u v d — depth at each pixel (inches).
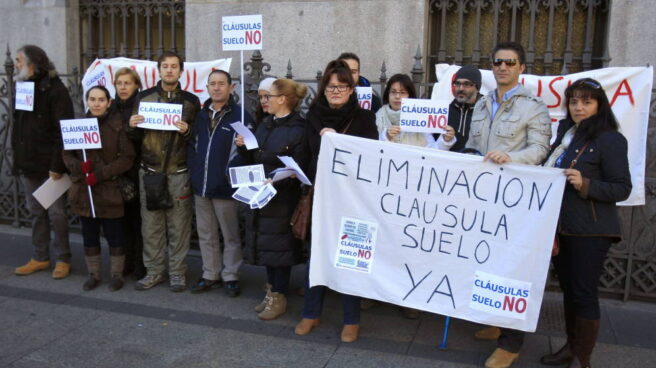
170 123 196.4
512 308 153.8
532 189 150.9
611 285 209.2
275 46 271.1
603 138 145.6
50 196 209.8
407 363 160.6
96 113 201.3
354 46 261.9
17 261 238.2
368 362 160.7
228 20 199.2
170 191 203.6
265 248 179.5
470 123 177.8
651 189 205.0
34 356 162.1
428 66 263.7
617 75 197.3
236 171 181.3
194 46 280.8
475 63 249.0
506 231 154.0
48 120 216.7
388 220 163.6
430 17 260.1
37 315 188.2
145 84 248.5
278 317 189.2
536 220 150.7
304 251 233.1
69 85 265.4
